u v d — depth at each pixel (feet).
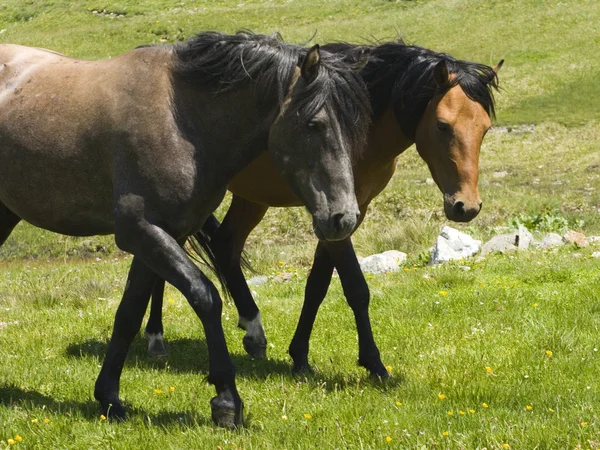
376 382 31.96
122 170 25.68
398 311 41.98
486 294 43.55
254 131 26.17
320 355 36.78
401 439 24.72
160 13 218.59
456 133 30.22
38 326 42.11
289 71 25.12
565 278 46.80
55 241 93.81
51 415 27.50
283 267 65.51
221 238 38.65
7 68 28.86
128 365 35.99
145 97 25.86
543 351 34.60
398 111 31.99
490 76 31.12
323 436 25.18
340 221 23.90
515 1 201.77
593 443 23.24
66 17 220.64
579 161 115.65
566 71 157.07
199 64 25.79
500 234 68.08
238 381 32.83
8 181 28.19
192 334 41.55
